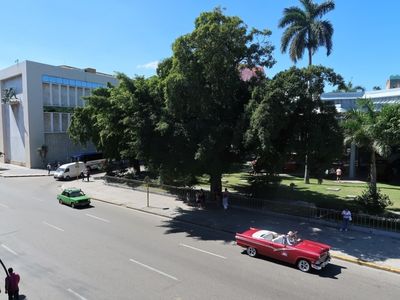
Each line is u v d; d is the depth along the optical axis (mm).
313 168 21203
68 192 26375
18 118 55094
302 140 20484
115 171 41250
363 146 21078
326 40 38750
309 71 19125
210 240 17453
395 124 19516
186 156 20984
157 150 21344
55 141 55562
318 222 19703
